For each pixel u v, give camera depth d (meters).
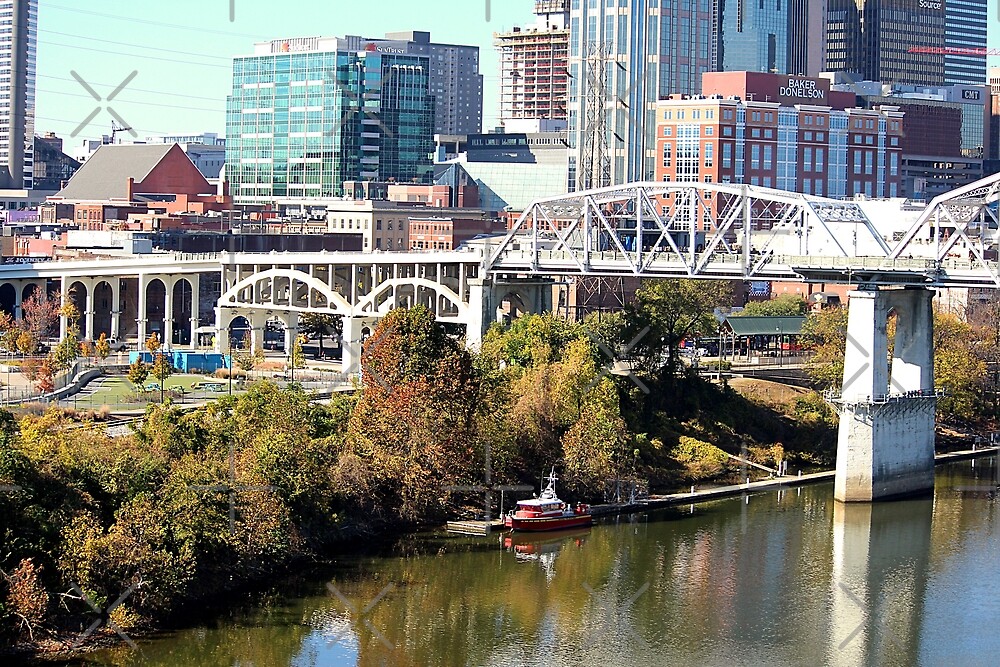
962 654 168.38
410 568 192.00
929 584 192.00
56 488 172.88
